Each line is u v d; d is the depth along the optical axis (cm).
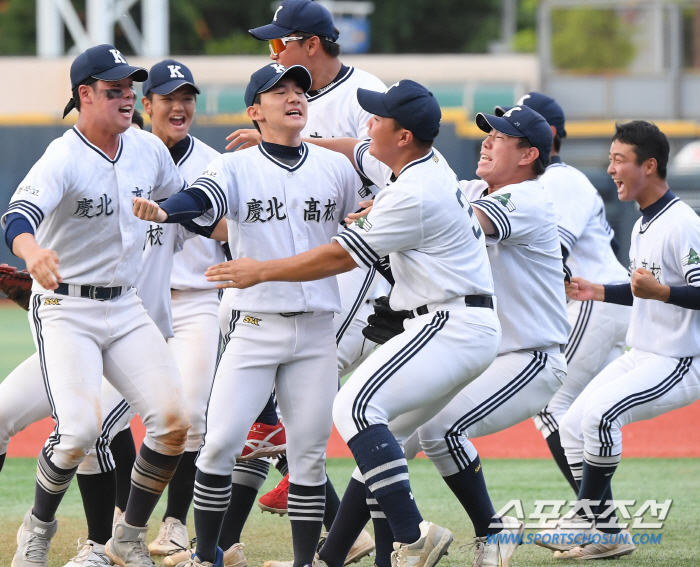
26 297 1773
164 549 1844
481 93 8375
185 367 1909
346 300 1927
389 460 1466
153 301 1859
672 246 1847
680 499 2267
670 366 1850
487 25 13725
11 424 1689
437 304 1524
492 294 1555
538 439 3095
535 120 1695
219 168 1577
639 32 8769
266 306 1588
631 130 1878
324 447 1638
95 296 1639
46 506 1641
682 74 8500
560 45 8962
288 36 1947
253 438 1761
